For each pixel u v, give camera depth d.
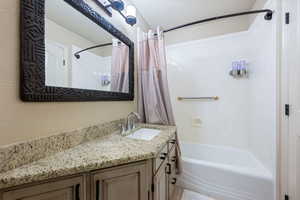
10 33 0.65
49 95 0.80
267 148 1.45
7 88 0.65
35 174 0.59
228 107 2.12
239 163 1.98
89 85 1.14
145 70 1.76
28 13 0.70
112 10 1.40
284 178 1.22
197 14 1.99
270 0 1.37
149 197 0.87
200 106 2.31
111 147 0.94
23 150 0.68
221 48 2.14
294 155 1.14
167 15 2.01
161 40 1.72
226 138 2.14
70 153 0.83
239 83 2.04
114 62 1.43
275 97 1.29
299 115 1.10
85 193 0.70
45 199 0.61
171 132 1.39
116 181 0.77
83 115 1.06
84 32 1.08
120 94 1.48
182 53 2.41
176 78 2.47
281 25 1.25
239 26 2.02
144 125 1.68
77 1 0.98
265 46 1.50
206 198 1.53
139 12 1.92
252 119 1.86
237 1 1.72
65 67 0.94
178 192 1.62
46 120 0.81
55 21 0.86
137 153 0.83
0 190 0.55
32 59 0.72
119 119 1.48
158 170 0.98
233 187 1.44
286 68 1.20
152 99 1.73
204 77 2.27
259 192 1.34
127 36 1.65
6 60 0.64
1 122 0.63
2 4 0.63
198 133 2.33
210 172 1.55
